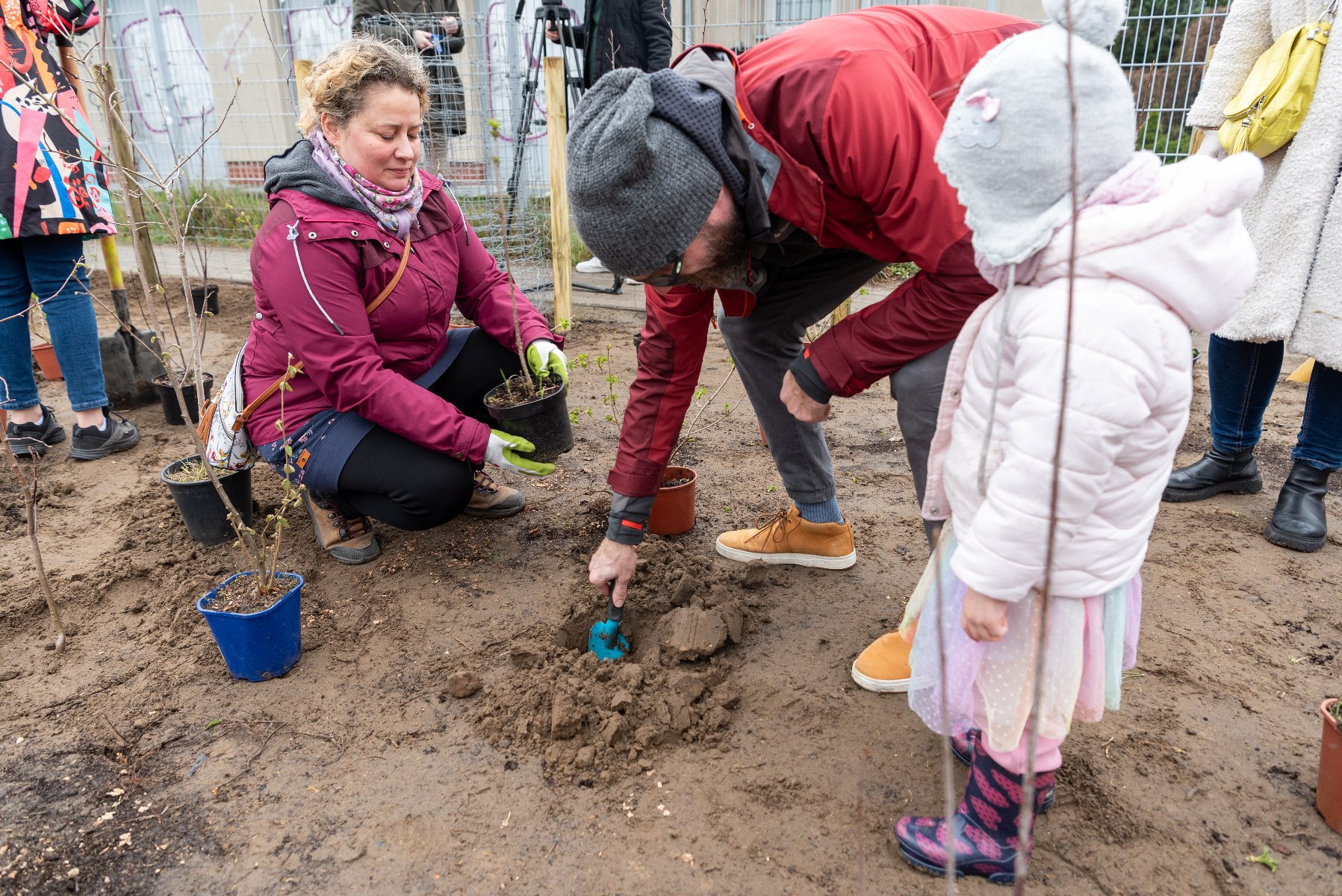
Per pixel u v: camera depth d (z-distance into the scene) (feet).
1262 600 8.73
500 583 9.27
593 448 13.02
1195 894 5.53
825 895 5.58
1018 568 4.41
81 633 8.54
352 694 7.60
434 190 9.26
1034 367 4.31
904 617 5.96
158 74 29.22
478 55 21.18
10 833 6.17
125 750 6.97
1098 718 5.13
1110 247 4.15
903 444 13.12
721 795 6.42
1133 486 4.57
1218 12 19.44
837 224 5.88
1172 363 4.24
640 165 4.84
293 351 8.77
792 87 5.30
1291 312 8.98
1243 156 4.07
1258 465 12.09
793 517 9.39
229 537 10.06
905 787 6.43
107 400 12.80
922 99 5.38
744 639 8.28
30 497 7.93
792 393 6.45
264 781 6.64
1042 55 4.13
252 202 28.48
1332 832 5.96
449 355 10.03
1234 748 6.73
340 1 26.91
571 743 6.88
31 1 11.05
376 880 5.76
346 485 8.87
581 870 5.81
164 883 5.79
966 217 4.50
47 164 11.19
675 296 6.89
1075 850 5.85
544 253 21.03
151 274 17.98
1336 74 8.48
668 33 18.29
